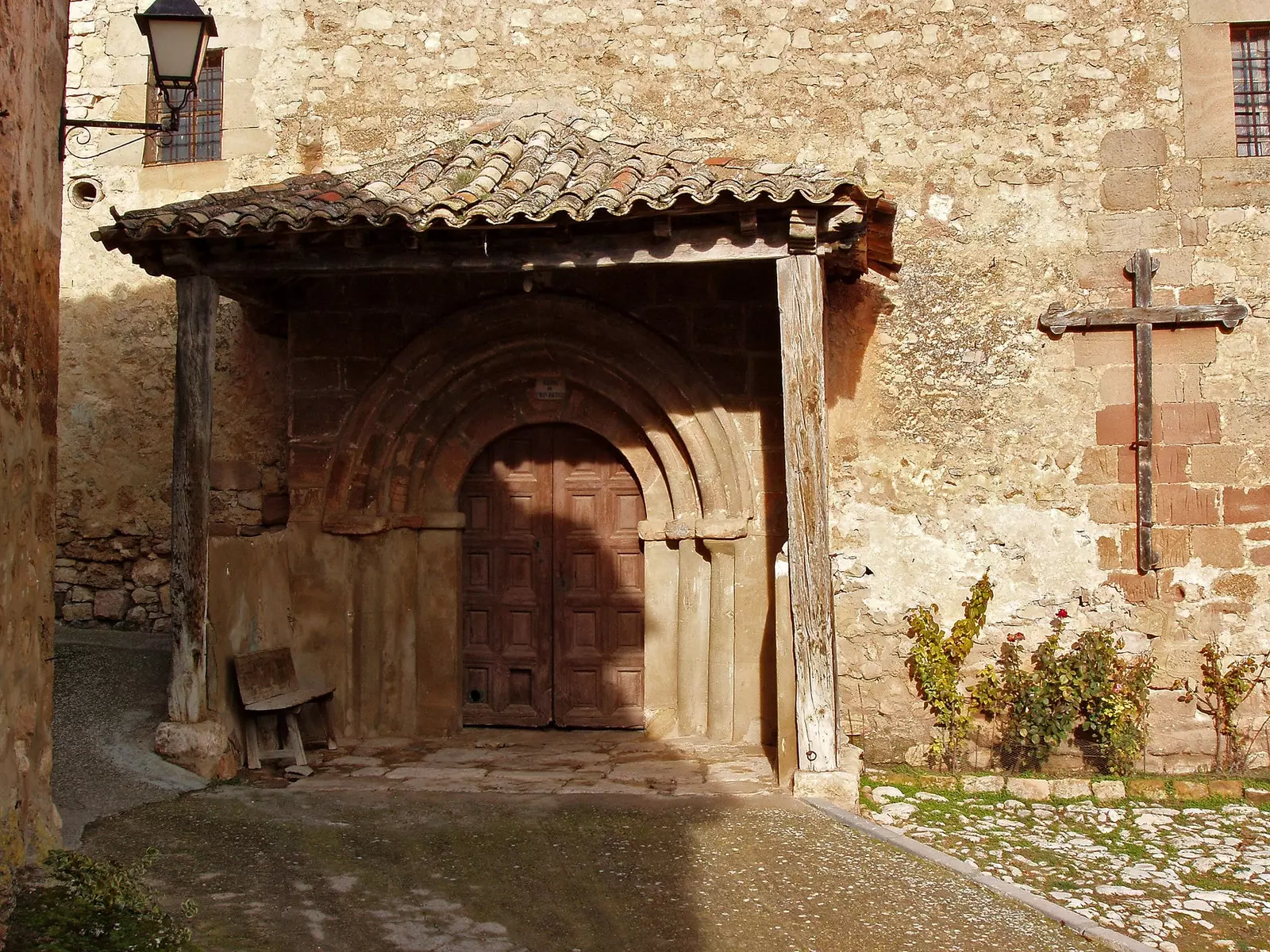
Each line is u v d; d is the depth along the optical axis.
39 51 5.00
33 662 4.81
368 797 6.59
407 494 8.27
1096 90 8.16
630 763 7.38
